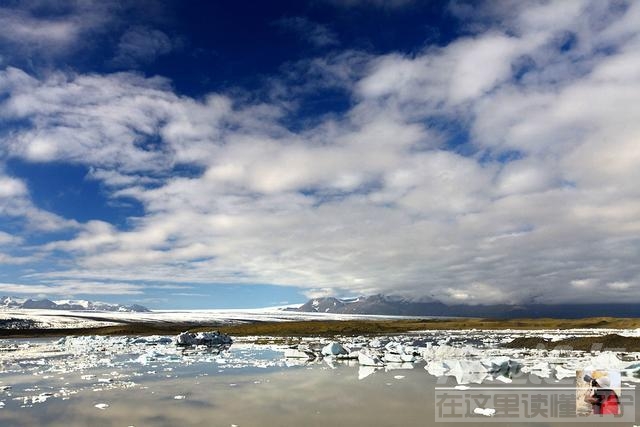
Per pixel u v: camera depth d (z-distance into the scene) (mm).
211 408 15266
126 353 40469
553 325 92688
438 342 45656
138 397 17422
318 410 14727
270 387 19422
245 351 40938
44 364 30156
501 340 50031
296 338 63031
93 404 16172
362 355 28609
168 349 45000
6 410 15305
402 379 21422
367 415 14000
